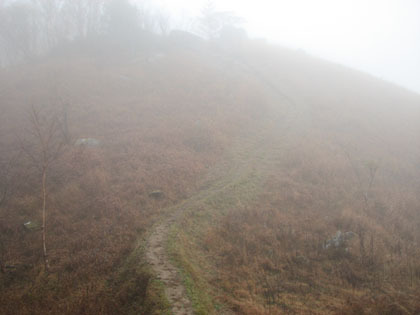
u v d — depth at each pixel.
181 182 13.77
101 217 11.40
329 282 8.27
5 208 12.20
